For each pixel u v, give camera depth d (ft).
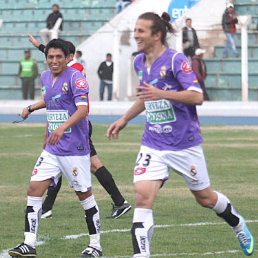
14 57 212.02
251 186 79.87
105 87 202.69
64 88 48.52
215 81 197.36
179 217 62.80
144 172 42.47
